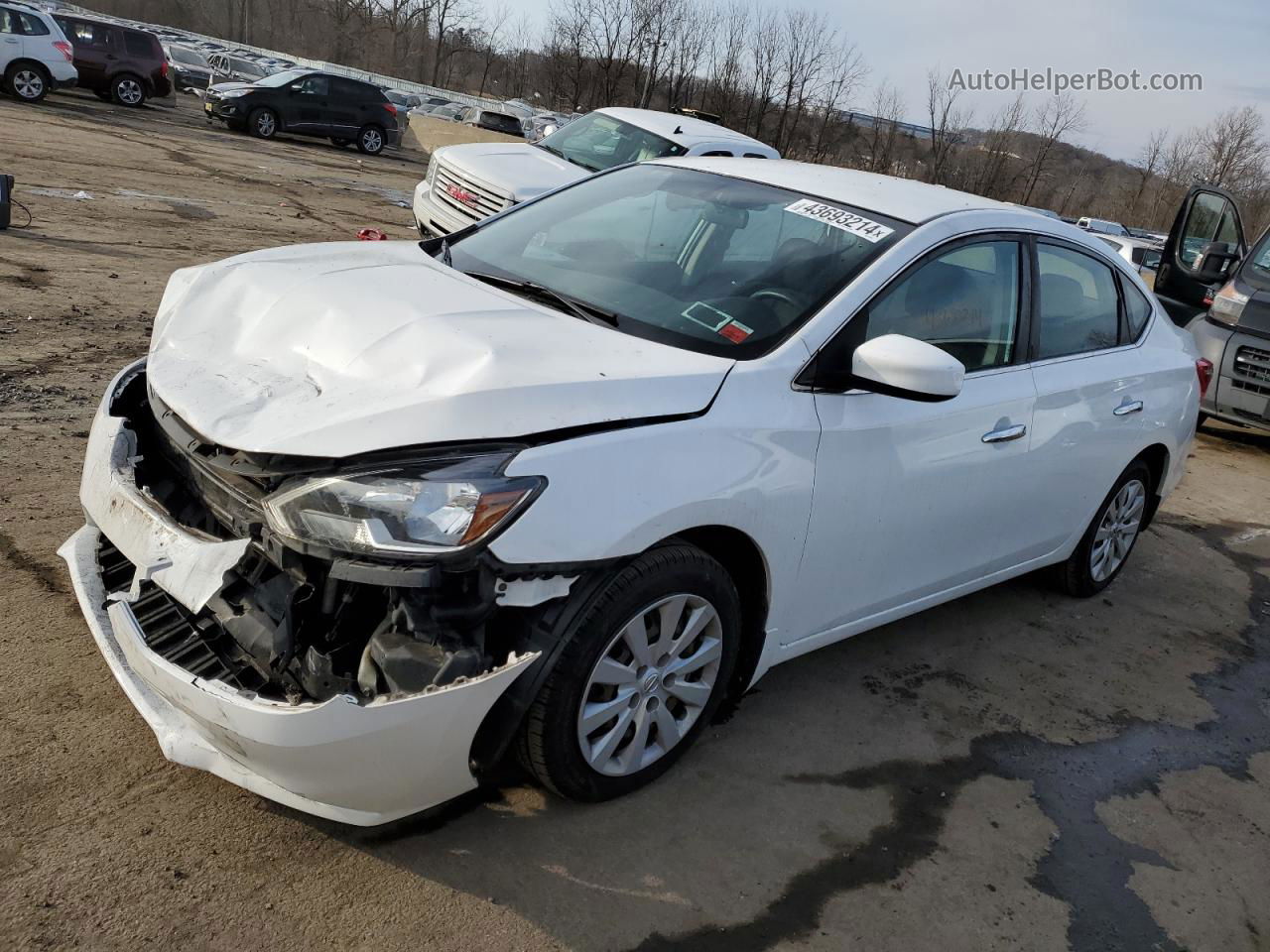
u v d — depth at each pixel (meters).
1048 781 3.43
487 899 2.48
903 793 3.21
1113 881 3.00
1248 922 2.93
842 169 4.15
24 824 2.46
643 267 3.39
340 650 2.43
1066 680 4.15
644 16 48.62
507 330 2.73
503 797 2.84
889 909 2.71
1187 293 9.76
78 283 7.37
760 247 3.38
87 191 11.00
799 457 2.91
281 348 2.75
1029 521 4.07
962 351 3.52
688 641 2.83
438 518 2.24
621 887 2.60
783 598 3.08
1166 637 4.75
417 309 2.79
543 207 4.00
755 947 2.50
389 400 2.39
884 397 3.19
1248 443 9.24
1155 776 3.58
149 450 3.00
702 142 9.89
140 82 22.80
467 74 80.62
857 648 4.10
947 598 3.89
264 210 12.21
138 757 2.76
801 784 3.15
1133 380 4.39
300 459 2.33
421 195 9.71
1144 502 5.01
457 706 2.32
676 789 3.01
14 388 5.18
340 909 2.38
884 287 3.21
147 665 2.38
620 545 2.47
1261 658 4.71
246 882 2.41
